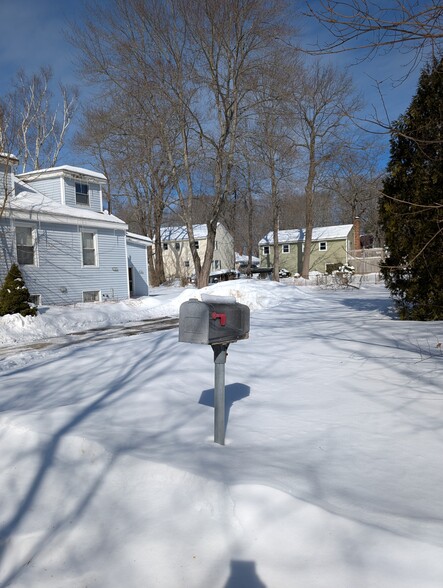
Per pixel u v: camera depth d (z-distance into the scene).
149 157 23.70
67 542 2.36
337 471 2.87
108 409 4.16
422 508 2.40
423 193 8.39
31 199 17.75
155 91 21.38
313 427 3.72
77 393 4.87
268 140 24.06
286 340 7.69
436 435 3.51
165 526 2.37
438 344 6.23
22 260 16.19
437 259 8.43
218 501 2.44
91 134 24.30
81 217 18.14
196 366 5.88
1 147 15.76
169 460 2.89
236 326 3.27
